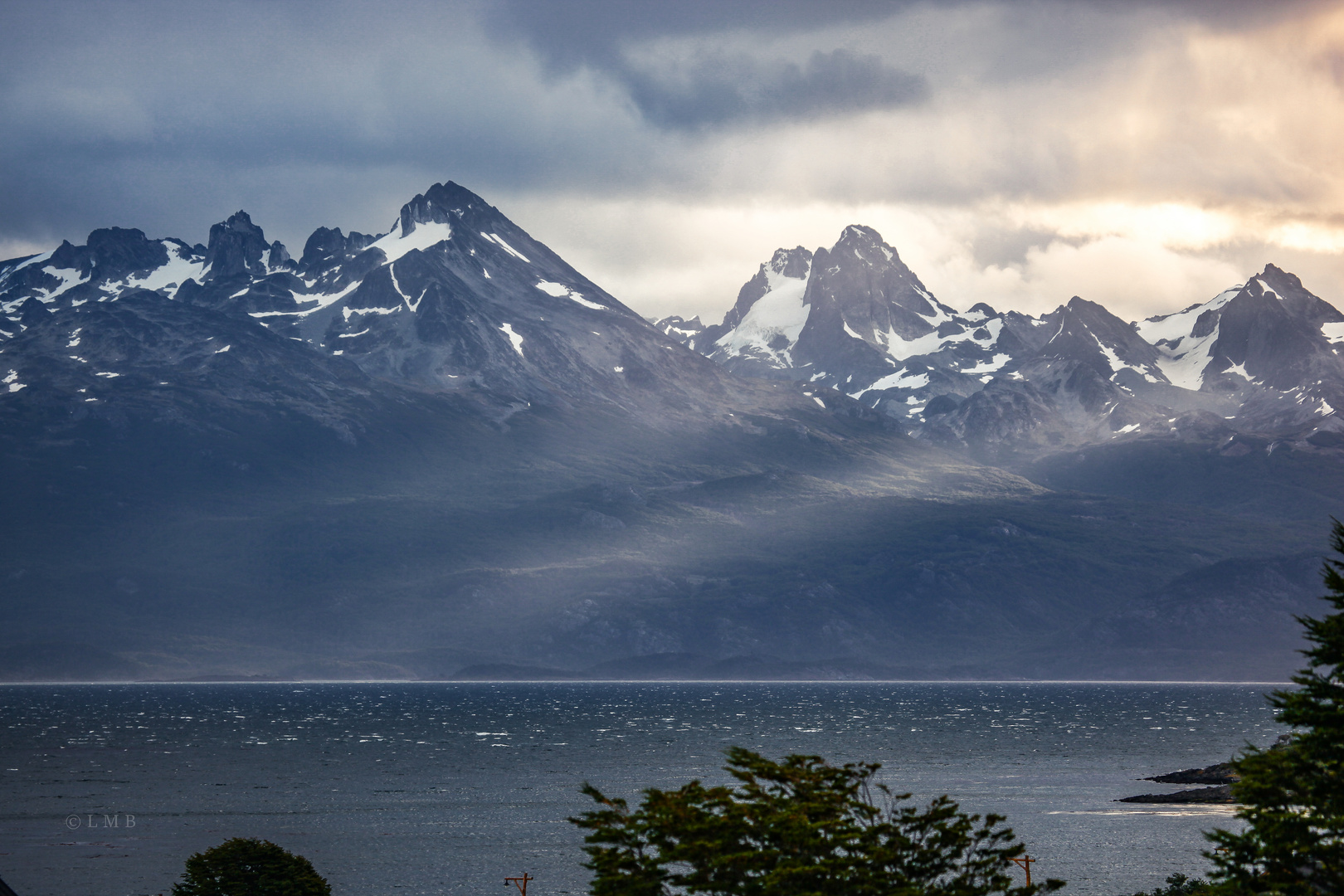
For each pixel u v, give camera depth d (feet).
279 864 363.97
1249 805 222.07
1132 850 565.12
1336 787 210.79
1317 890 208.44
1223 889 218.59
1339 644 219.20
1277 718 221.87
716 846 207.92
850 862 205.46
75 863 557.74
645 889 211.61
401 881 521.24
